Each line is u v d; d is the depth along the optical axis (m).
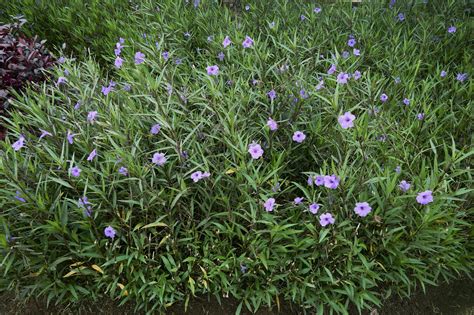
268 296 1.30
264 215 1.28
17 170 1.30
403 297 1.39
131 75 1.82
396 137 1.51
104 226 1.33
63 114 1.54
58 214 1.31
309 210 1.28
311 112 1.55
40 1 2.51
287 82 1.56
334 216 1.26
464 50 2.07
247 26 2.25
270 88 1.68
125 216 1.34
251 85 1.80
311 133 1.50
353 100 1.68
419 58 1.99
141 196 1.30
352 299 1.28
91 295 1.35
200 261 1.35
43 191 1.32
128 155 1.29
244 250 1.35
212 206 1.40
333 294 1.31
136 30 2.23
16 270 1.30
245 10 2.46
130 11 2.41
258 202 1.28
